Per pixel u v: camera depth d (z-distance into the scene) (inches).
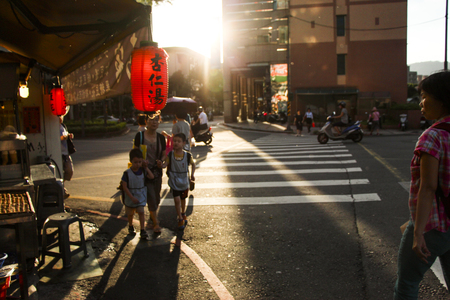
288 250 177.0
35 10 144.1
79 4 136.3
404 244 95.3
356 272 152.1
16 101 180.7
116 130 1032.2
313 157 454.9
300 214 231.0
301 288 140.9
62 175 247.3
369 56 1224.2
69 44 176.6
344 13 1225.4
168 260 167.5
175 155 208.1
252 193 286.4
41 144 231.8
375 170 354.3
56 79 226.1
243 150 558.9
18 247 115.1
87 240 190.1
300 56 1262.3
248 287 142.6
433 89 88.7
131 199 189.2
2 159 144.3
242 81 1692.9
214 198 274.4
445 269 94.8
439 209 88.2
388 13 1204.5
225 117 1433.3
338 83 1247.5
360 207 240.2
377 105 1206.9
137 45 166.1
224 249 180.5
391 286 139.7
